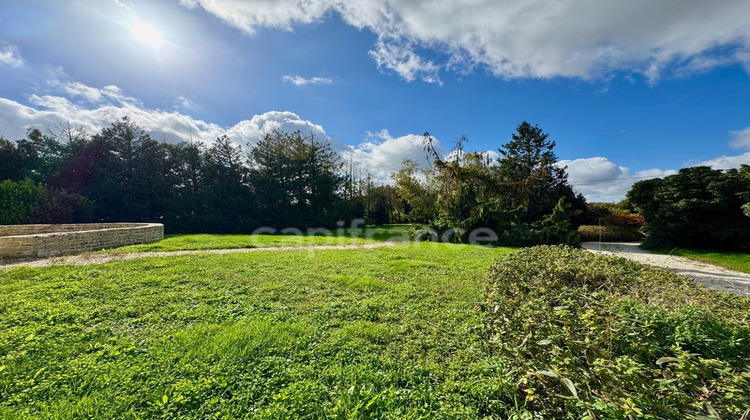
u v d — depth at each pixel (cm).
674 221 1268
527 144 2834
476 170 1565
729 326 200
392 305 424
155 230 1266
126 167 2127
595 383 152
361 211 2978
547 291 317
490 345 278
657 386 150
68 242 878
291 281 556
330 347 294
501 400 209
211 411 202
